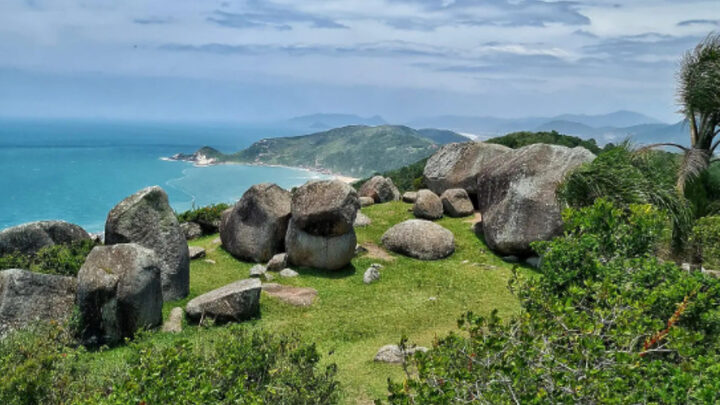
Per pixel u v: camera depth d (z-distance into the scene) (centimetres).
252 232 2169
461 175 2892
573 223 1037
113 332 1430
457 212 2691
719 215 1800
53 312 1434
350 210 1992
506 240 2081
